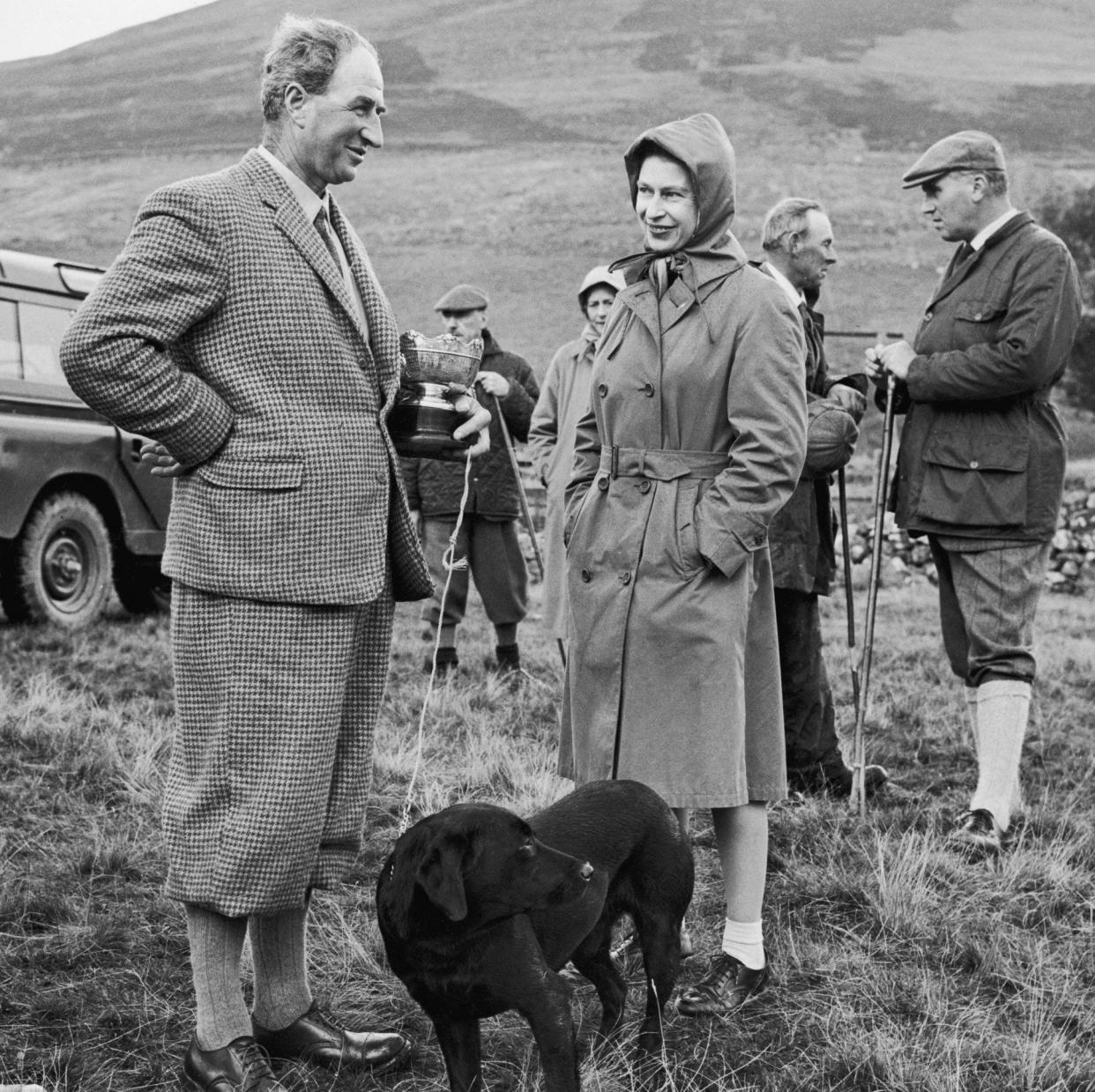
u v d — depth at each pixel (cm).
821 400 520
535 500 1669
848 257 4744
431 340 325
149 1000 346
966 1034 342
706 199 342
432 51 9556
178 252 278
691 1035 338
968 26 10431
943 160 494
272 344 285
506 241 4844
